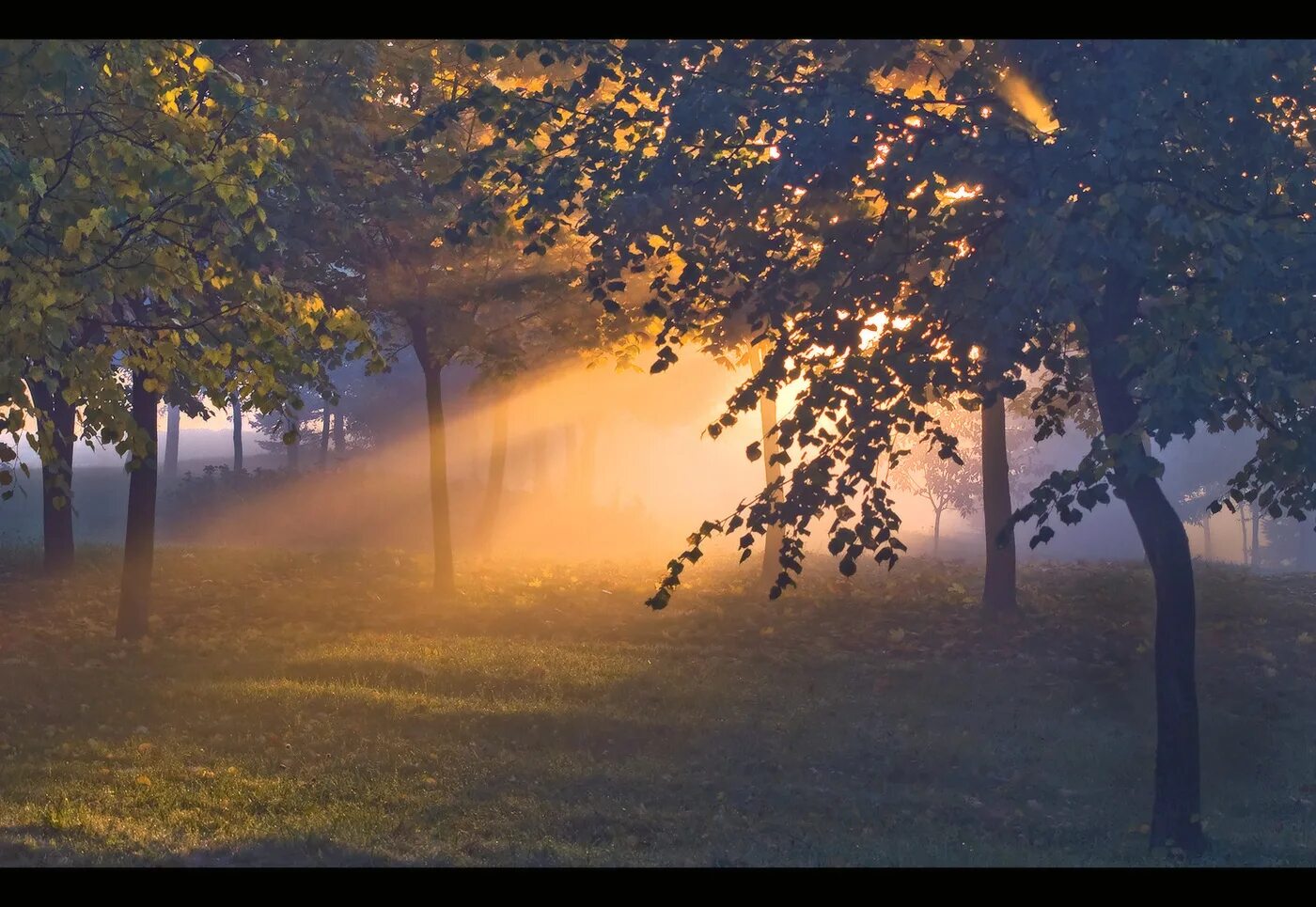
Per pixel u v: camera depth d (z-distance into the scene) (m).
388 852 9.29
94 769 11.80
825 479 9.95
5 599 21.78
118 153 9.69
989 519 19.81
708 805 11.67
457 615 21.44
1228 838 11.16
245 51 16.72
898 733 14.55
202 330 11.14
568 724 14.23
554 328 20.88
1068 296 8.38
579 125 11.43
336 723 14.04
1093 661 17.69
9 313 8.97
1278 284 8.40
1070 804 12.49
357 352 11.71
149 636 19.16
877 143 9.98
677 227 10.25
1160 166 8.95
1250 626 18.72
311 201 18.09
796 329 10.23
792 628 20.03
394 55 18.58
